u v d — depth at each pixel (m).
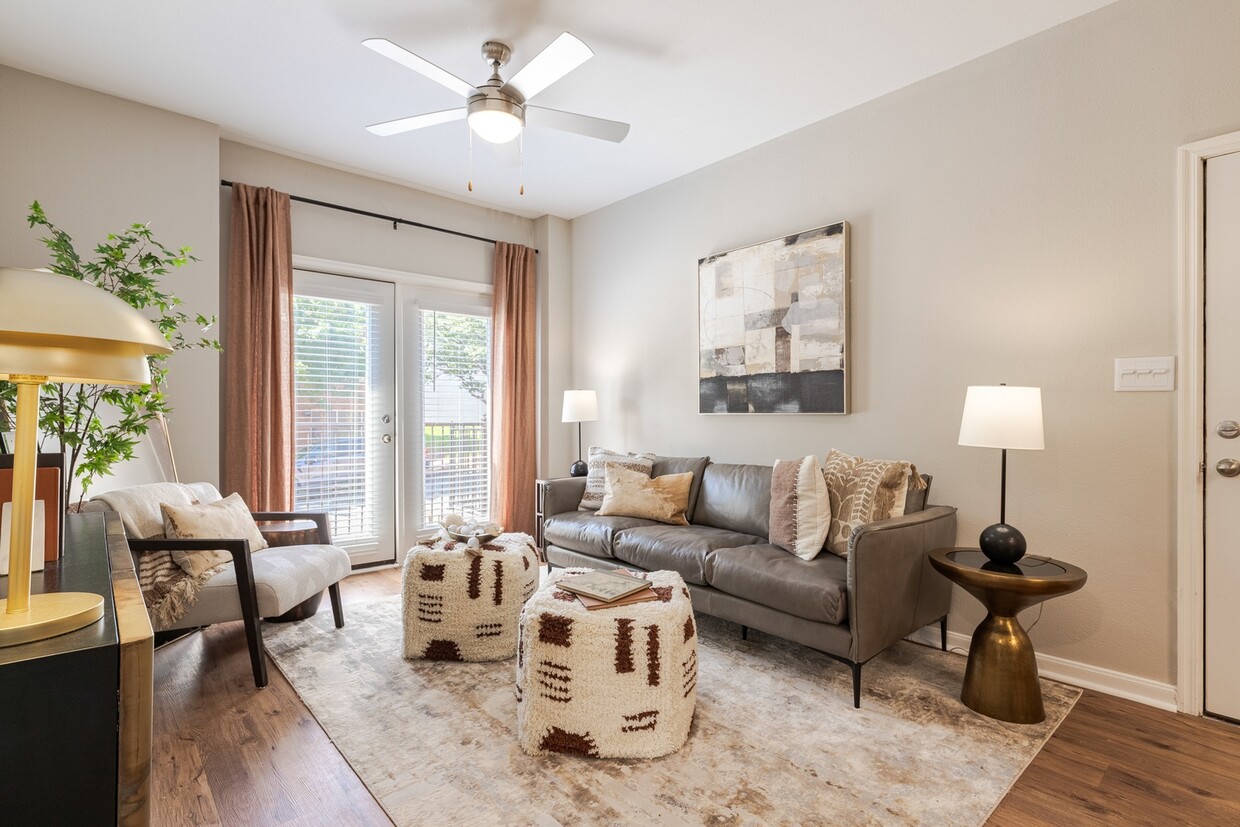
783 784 1.70
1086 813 1.59
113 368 0.84
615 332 4.57
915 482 2.67
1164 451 2.22
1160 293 2.23
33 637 0.75
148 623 0.84
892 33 2.52
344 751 1.85
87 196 2.93
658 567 2.91
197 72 2.83
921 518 2.46
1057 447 2.47
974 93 2.71
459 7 2.37
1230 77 2.10
